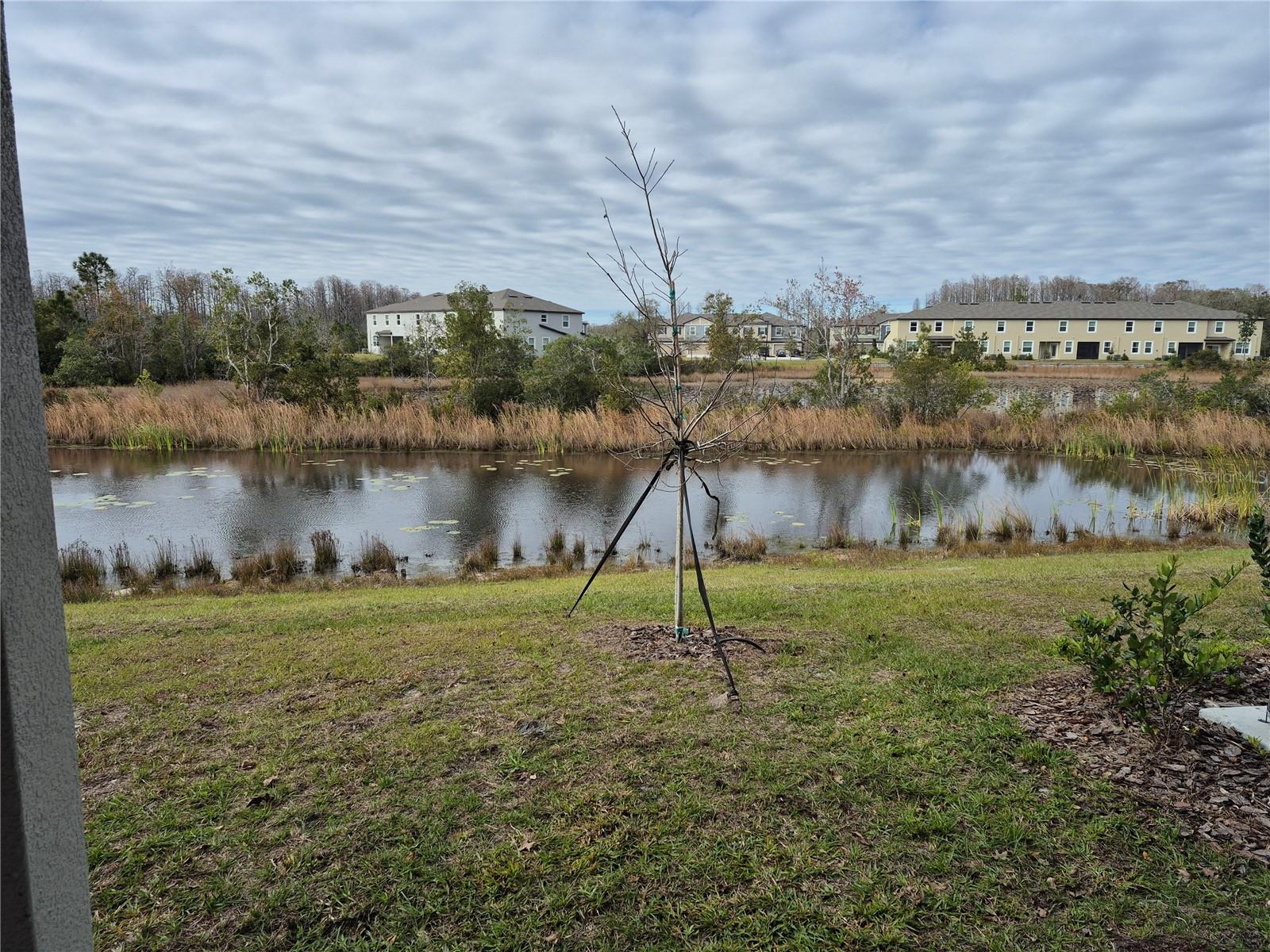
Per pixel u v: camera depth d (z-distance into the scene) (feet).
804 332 122.93
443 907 8.07
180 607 24.02
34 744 3.98
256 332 95.61
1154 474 62.13
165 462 68.54
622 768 10.67
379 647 16.63
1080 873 8.43
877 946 7.47
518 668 14.79
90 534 41.98
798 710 12.39
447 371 90.02
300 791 10.30
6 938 3.84
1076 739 11.26
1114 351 194.80
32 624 3.96
